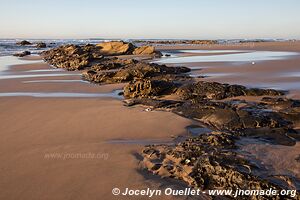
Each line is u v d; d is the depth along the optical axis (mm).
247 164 5926
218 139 7301
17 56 44844
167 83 14344
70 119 10250
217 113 9828
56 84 18094
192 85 14008
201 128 9055
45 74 23469
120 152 7238
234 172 5441
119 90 16016
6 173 6301
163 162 6477
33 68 28250
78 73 24203
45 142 8133
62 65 29500
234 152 6582
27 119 10375
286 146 7328
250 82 16938
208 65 26547
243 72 21188
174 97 13438
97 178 5965
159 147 7391
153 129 9000
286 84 16078
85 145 7805
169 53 48062
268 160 6387
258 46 66438
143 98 13117
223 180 5469
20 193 5531
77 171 6289
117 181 5820
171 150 6914
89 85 17781
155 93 13836
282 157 6574
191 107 10758
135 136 8508
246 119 9180
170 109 11086
